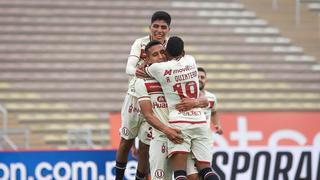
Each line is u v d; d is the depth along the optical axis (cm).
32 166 3762
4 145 5694
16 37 6875
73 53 6794
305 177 3944
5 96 6341
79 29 7050
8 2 7181
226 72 6938
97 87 6512
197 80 2675
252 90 6812
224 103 6638
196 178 2708
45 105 6306
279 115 5353
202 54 7044
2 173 3734
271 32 7450
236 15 7544
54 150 3781
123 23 7200
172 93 2634
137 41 2820
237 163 3897
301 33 7538
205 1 7644
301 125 5369
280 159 3931
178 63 2631
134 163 3694
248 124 5303
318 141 5375
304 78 7031
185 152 2642
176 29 7269
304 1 7938
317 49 7388
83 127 6166
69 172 3784
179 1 7569
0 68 6581
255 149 3916
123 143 2952
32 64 6650
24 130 5862
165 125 2652
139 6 7412
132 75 2777
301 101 6812
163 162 2716
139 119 2866
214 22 7425
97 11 7275
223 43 7188
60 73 6606
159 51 2655
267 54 7200
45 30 6988
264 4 7775
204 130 2670
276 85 6912
